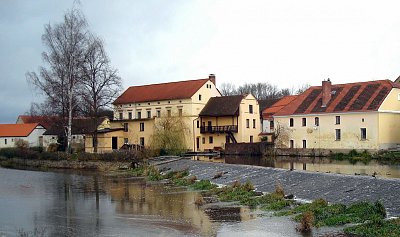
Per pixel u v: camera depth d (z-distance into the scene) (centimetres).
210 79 8244
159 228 2206
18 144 9219
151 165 5341
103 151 6681
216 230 2098
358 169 4119
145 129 7619
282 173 3584
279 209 2520
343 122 6259
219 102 7688
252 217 2345
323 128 6494
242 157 6406
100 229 2241
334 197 2698
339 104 6450
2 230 2284
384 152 5697
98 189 3838
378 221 1927
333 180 3045
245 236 1952
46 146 8769
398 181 2681
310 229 1980
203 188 3584
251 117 7675
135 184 4125
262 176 3634
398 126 6169
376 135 5906
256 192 3078
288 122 6900
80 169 6066
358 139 6094
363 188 2717
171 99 7706
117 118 8450
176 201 3019
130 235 2091
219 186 3597
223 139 7519
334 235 1838
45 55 7644
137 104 8156
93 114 6562
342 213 2216
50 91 6359
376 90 6303
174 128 6506
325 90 6688
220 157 6397
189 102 7531
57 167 6406
